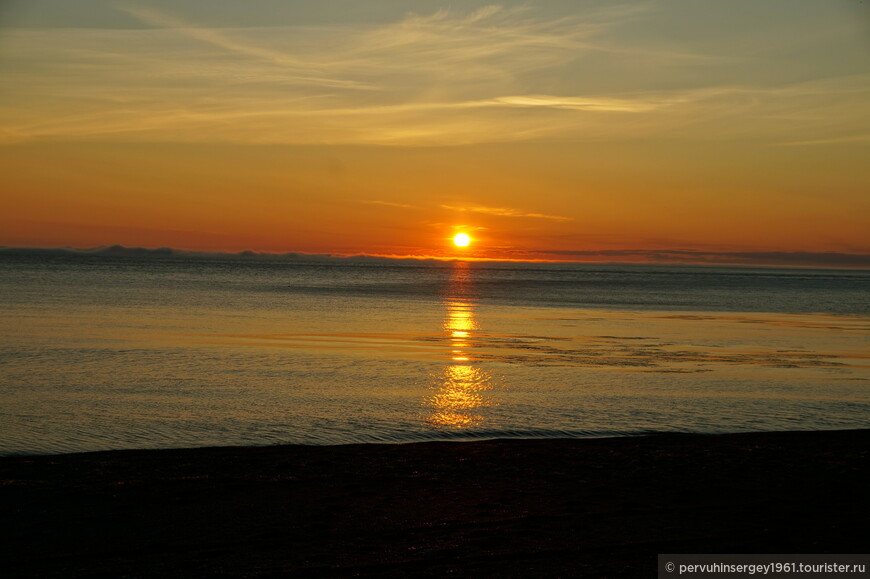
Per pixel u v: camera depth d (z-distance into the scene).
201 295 70.12
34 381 21.97
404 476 11.73
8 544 8.48
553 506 10.17
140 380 22.48
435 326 44.00
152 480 11.27
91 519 9.41
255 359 27.81
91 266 164.88
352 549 8.39
